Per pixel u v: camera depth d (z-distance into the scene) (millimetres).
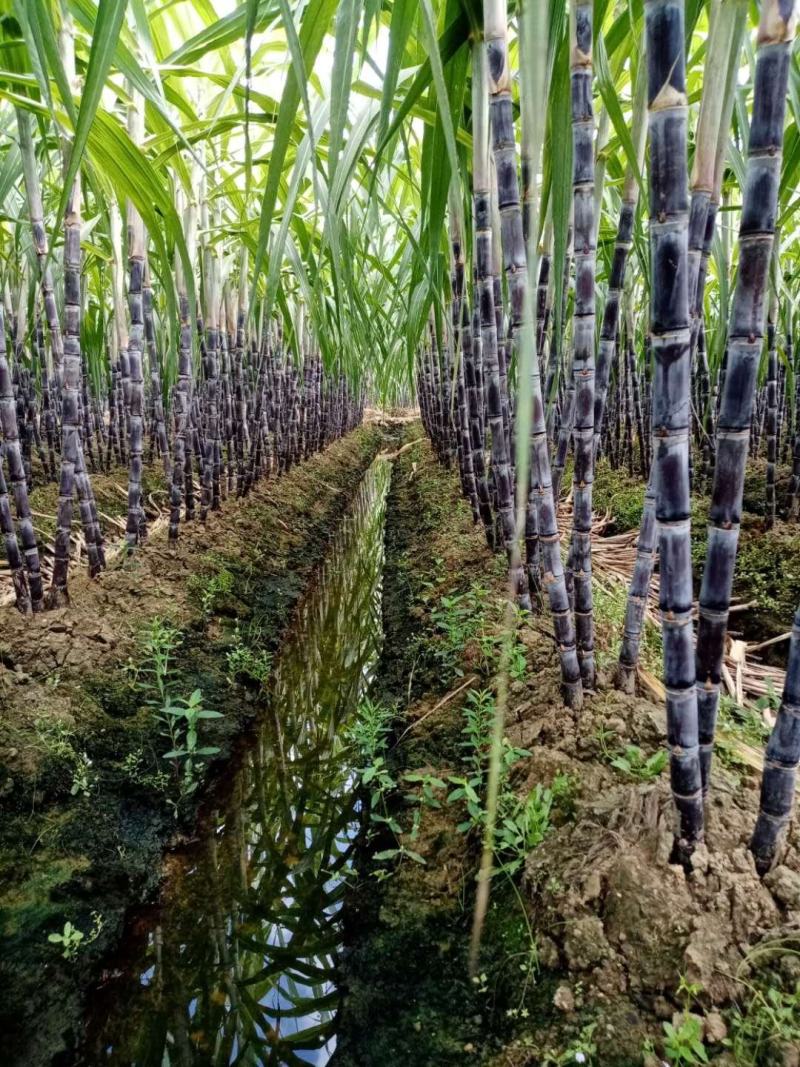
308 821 1956
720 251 2324
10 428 2072
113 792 1812
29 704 1874
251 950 1539
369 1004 1256
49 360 3906
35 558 2191
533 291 414
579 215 1422
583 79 1200
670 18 841
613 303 1630
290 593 3426
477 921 522
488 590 2561
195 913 1608
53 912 1468
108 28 992
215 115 2002
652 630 2137
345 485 6656
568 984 1118
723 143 1423
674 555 1023
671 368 964
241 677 2521
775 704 1906
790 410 3811
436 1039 1146
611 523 3514
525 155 700
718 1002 1016
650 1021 1033
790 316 2957
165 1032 1351
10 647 2043
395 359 3785
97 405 4320
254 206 3545
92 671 2092
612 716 1623
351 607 3594
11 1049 1211
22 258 3414
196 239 3053
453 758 1844
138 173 1707
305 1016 1376
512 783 1582
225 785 2014
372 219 2641
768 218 887
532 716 1754
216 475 3793
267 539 3912
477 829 1521
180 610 2600
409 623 2893
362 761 2100
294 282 4363
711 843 1175
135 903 1581
